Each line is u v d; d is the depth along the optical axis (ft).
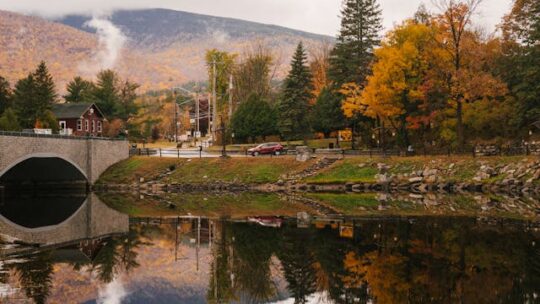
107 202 162.81
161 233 105.70
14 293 64.34
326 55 346.54
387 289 63.10
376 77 198.29
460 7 183.11
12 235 104.63
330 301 60.34
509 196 151.02
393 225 105.09
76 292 65.31
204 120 420.77
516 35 206.39
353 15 249.14
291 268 75.82
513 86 208.44
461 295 59.67
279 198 163.02
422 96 191.72
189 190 197.16
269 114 275.39
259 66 344.28
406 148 208.13
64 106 301.84
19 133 164.86
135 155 236.63
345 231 100.63
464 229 98.43
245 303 60.90
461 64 187.62
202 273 74.95
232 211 134.92
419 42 197.16
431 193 163.53
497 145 191.62
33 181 210.18
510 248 82.17
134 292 66.23
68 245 94.73
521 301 57.00
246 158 212.84
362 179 186.09
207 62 353.92
